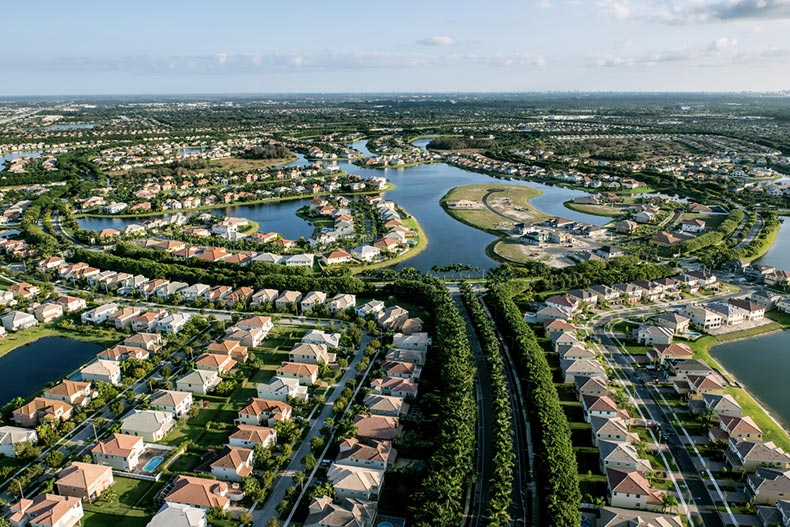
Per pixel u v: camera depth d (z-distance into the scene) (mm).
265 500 144375
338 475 146250
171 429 174000
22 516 133750
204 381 193500
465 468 145250
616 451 153875
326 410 184500
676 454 160375
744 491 144750
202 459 158125
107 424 175500
